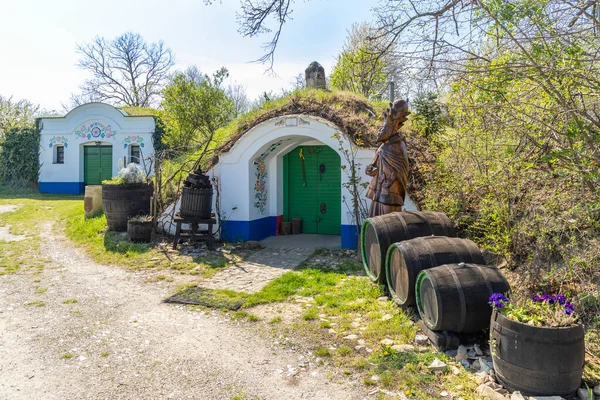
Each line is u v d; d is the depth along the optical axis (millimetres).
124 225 11047
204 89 18359
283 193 12305
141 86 36094
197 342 4887
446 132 9617
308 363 4336
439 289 4453
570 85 4359
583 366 3578
